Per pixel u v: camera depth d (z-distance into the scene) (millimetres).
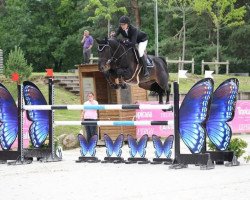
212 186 11258
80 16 70125
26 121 20797
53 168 15430
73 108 16672
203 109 14742
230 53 58969
